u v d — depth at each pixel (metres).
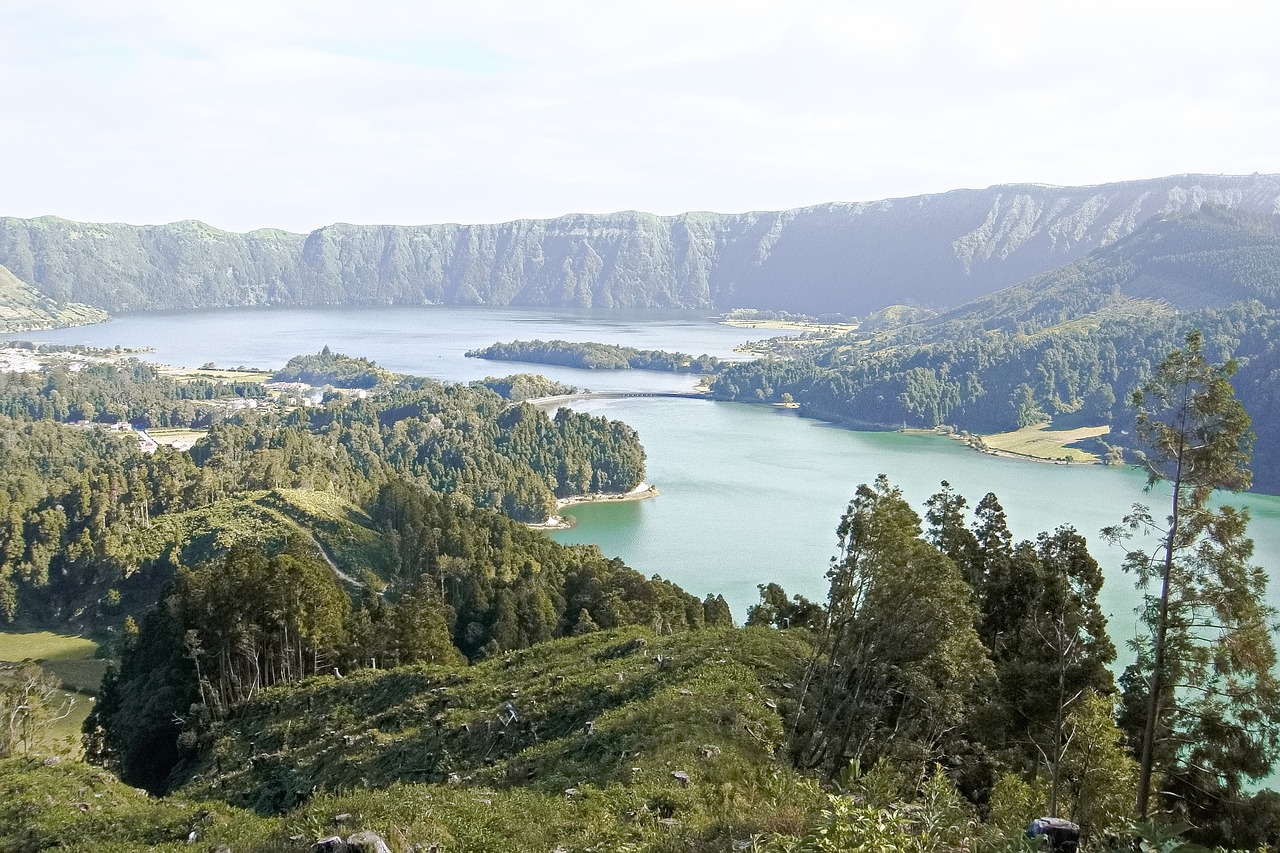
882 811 24.39
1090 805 39.59
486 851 31.45
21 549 161.75
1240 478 39.94
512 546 142.88
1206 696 42.19
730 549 198.75
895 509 48.09
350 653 91.12
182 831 41.50
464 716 61.53
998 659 58.56
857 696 47.19
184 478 195.00
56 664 132.88
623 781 39.66
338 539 145.88
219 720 79.69
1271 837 41.34
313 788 58.59
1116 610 141.12
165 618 96.50
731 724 45.38
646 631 77.75
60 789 49.44
